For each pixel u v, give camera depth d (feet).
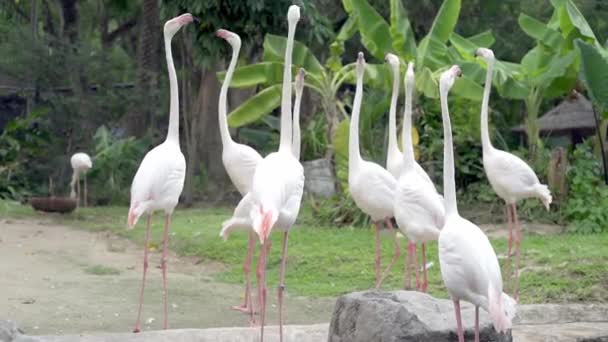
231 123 49.08
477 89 47.70
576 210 45.88
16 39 71.00
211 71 72.18
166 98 81.10
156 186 25.53
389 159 32.65
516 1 73.67
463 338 20.65
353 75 49.98
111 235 48.34
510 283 32.19
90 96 71.36
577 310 27.55
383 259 37.58
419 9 73.05
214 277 36.32
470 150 55.26
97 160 69.10
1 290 31.45
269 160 23.20
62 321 26.99
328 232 45.32
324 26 57.67
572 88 52.54
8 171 69.77
